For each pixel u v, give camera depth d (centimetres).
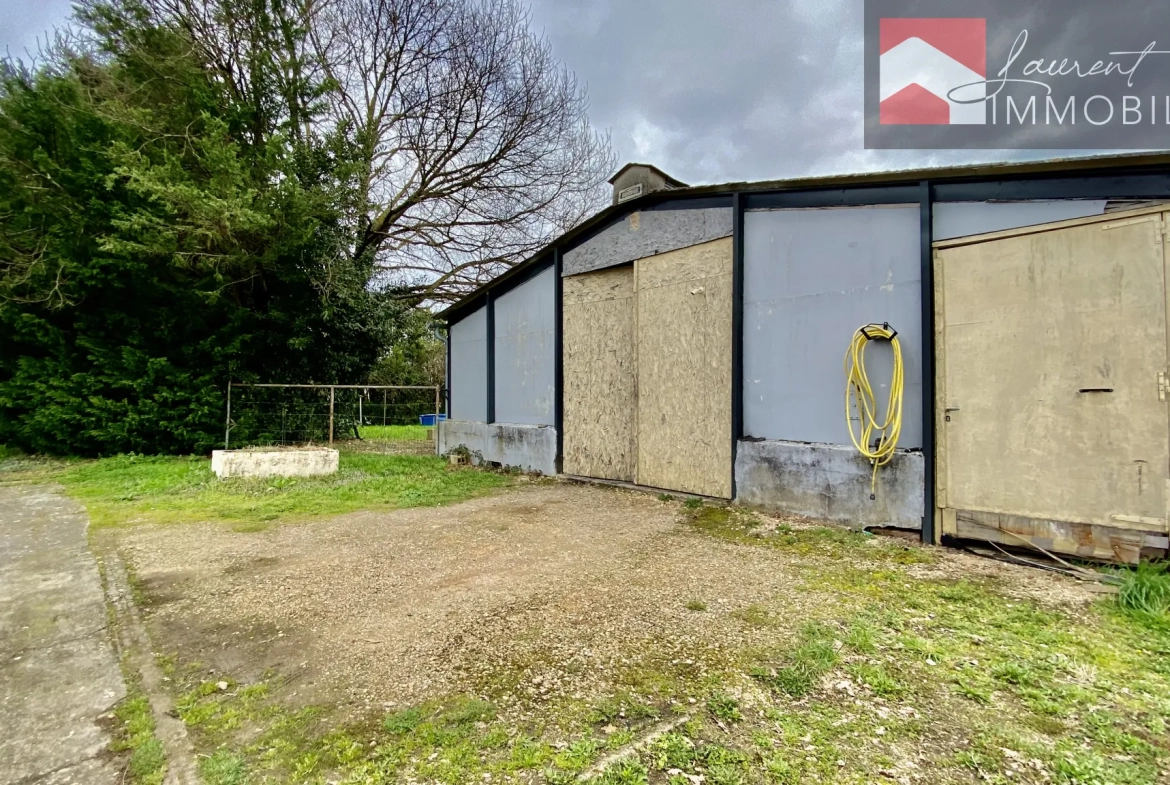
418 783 165
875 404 430
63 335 944
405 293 1438
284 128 1005
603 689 217
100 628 285
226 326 1018
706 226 560
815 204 470
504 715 200
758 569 356
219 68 1088
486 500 608
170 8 1030
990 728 186
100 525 505
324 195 986
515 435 811
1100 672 221
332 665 242
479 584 341
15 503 605
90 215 888
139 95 978
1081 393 337
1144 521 313
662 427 607
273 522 515
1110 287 328
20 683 230
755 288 513
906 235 420
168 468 837
